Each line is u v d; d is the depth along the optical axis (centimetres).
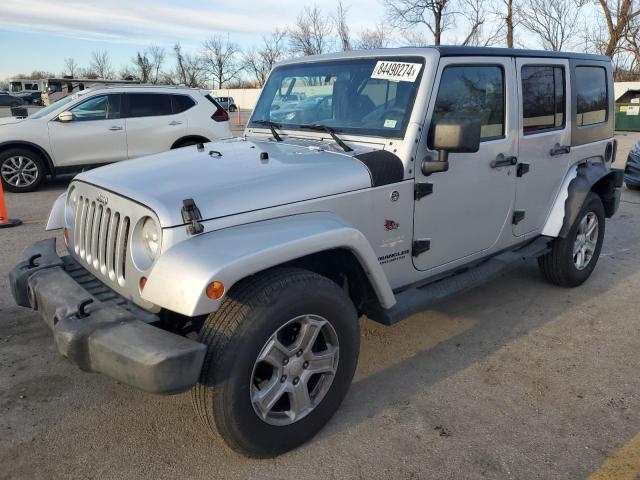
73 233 323
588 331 414
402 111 322
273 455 268
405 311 311
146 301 249
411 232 330
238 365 238
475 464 268
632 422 301
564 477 259
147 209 247
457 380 345
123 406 315
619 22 2423
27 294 298
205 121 1045
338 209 289
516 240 426
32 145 935
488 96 370
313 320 262
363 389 334
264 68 4522
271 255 239
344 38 3134
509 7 2545
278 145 348
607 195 519
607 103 513
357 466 267
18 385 335
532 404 319
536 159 420
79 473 262
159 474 261
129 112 988
